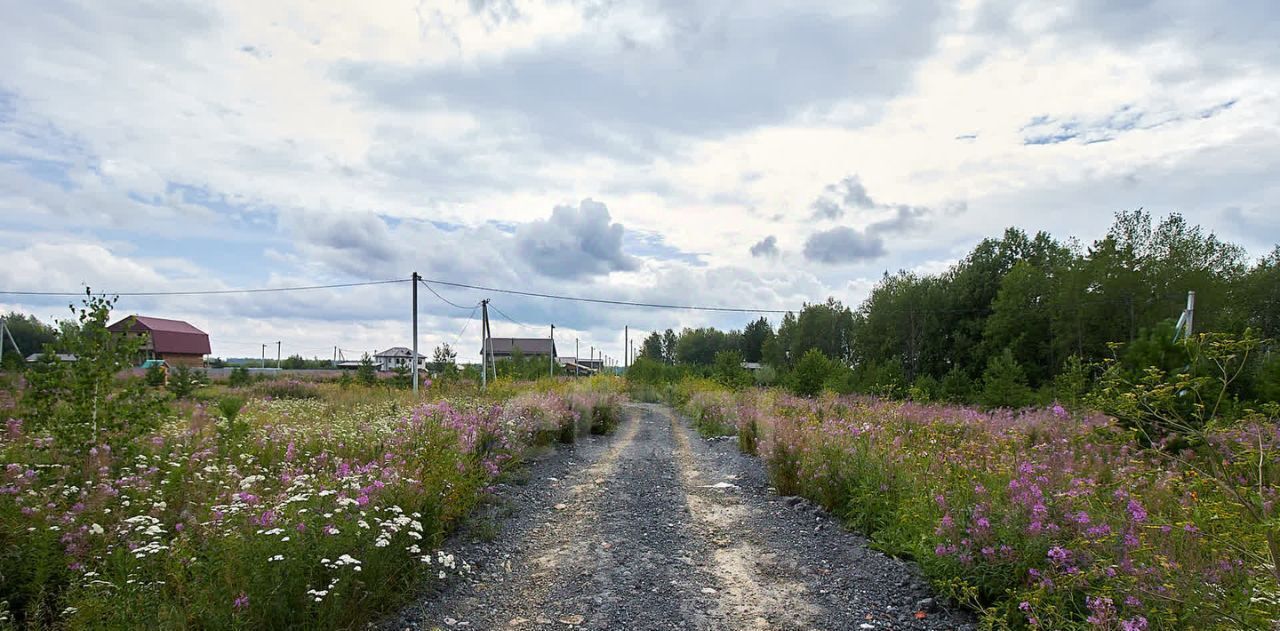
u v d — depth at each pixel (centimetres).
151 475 570
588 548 624
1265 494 338
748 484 960
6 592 386
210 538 420
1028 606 371
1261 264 3775
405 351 8188
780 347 6488
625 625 447
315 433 910
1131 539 389
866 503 677
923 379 2352
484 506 764
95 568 401
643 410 2792
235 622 345
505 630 437
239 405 1092
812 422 984
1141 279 3475
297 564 396
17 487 456
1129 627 323
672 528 702
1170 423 373
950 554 471
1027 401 1945
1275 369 926
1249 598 327
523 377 3247
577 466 1131
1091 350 3409
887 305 4691
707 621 455
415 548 474
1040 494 461
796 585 524
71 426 576
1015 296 3712
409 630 427
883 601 482
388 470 578
